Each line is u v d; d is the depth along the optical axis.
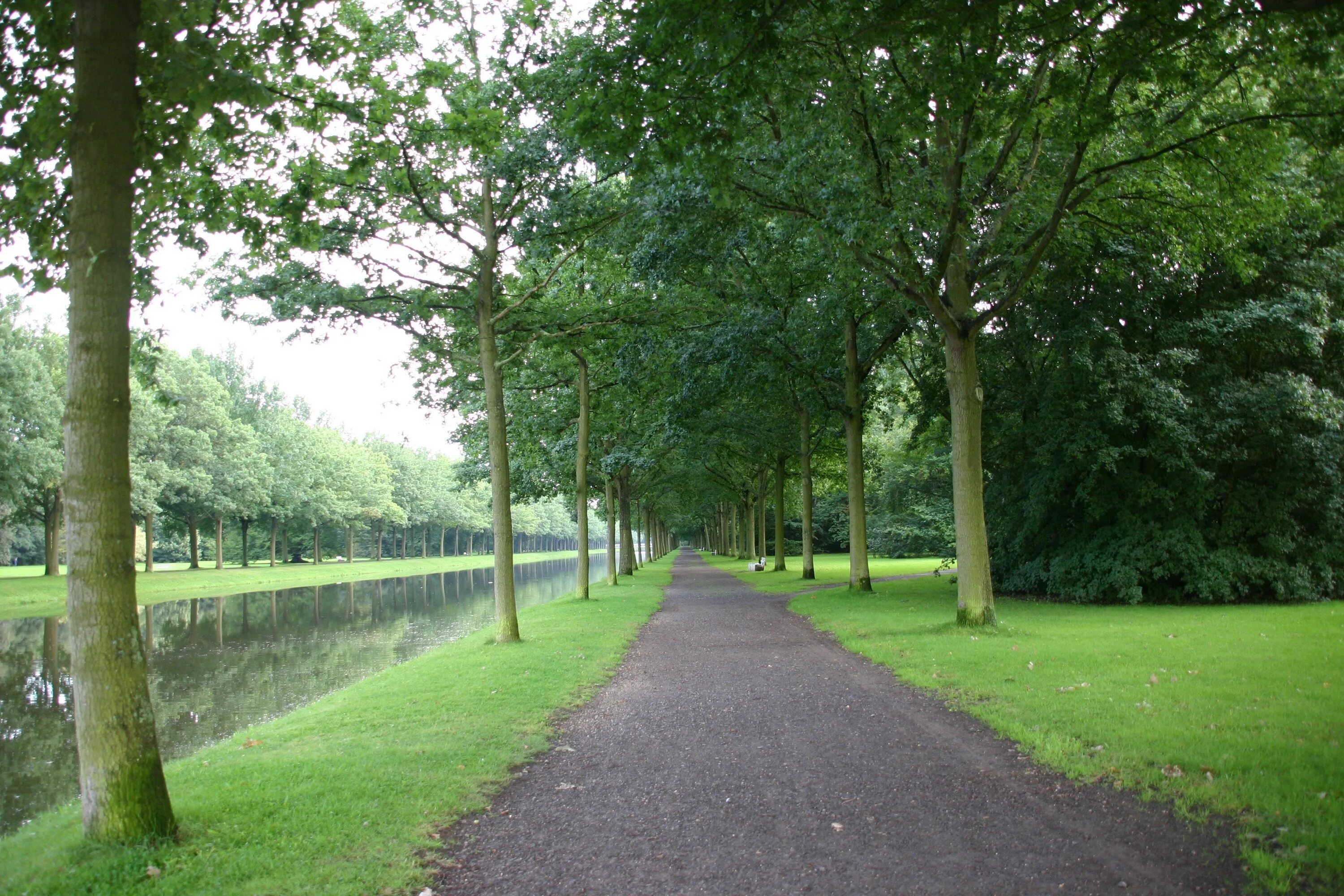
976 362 13.88
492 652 13.23
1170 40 7.55
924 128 10.51
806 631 15.45
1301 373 17.86
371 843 4.89
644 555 70.44
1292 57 8.29
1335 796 4.88
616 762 6.79
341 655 19.48
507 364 18.55
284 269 13.89
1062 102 10.22
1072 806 5.15
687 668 11.66
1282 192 13.01
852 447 23.00
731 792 5.83
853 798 5.55
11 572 57.34
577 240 15.70
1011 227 15.12
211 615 29.91
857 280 13.64
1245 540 18.00
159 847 4.69
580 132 7.75
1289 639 11.19
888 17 7.20
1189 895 3.83
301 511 66.50
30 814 8.13
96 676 4.76
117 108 4.89
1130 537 18.02
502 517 14.93
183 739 11.09
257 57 7.00
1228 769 5.52
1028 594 21.27
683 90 7.47
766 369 21.22
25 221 6.37
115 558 4.82
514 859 4.69
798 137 11.84
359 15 10.54
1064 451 18.05
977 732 7.18
